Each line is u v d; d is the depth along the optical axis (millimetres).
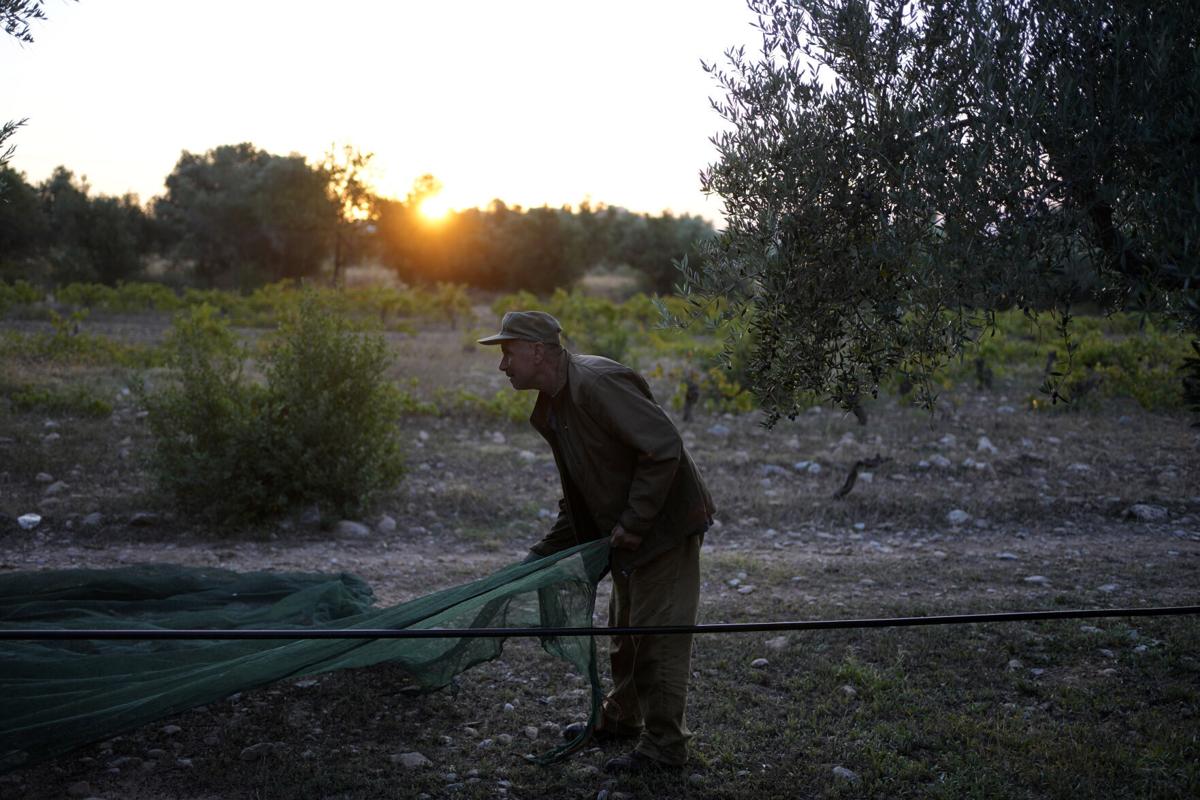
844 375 3477
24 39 3742
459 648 3604
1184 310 2695
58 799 3373
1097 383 13000
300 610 4484
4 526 6723
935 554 7012
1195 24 2727
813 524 7801
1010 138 2766
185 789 3469
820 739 3961
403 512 7656
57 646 3980
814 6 3236
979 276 2852
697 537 3625
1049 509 8070
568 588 3443
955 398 12703
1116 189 2664
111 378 12461
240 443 7121
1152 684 4461
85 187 38125
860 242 3236
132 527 6953
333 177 38125
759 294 3420
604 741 3902
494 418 11148
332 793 3475
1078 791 3508
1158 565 6645
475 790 3506
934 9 3123
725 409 12016
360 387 7531
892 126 3104
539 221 43812
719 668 4723
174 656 3826
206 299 25562
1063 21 2904
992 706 4281
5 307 18109
